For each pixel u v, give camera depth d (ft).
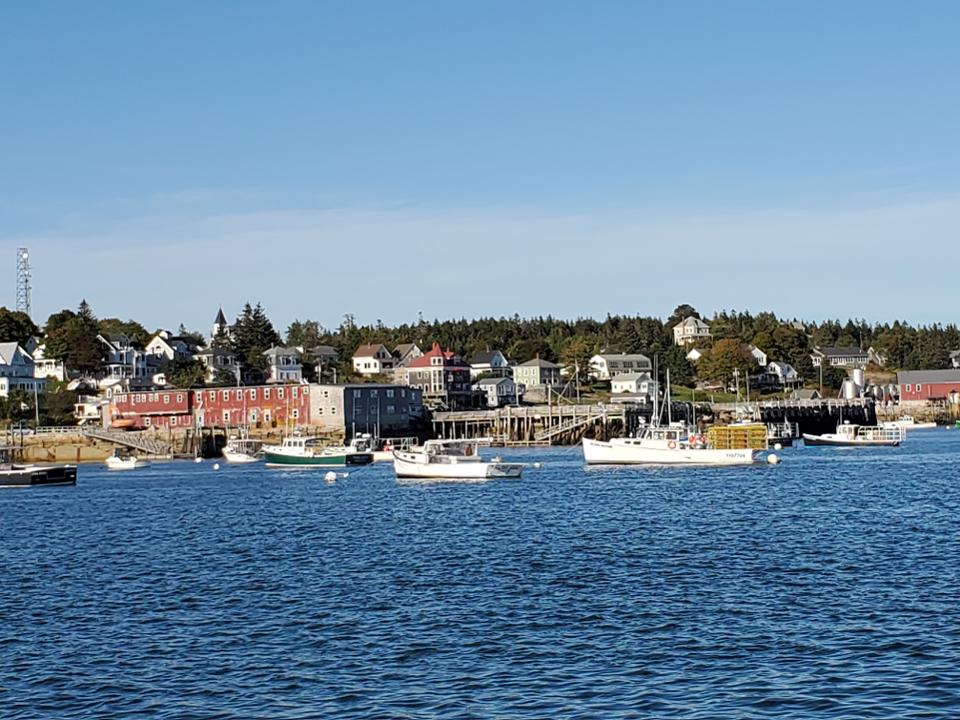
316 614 166.71
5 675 137.80
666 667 132.77
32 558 237.04
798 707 116.88
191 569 213.66
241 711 121.70
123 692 129.70
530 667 134.51
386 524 281.13
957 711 113.91
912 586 173.68
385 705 122.01
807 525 253.24
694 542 229.86
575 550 222.69
